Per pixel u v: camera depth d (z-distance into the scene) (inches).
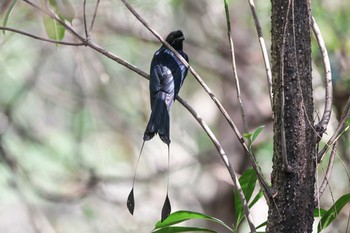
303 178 199.0
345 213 470.9
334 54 485.4
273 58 202.8
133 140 631.8
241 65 600.4
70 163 604.1
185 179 667.4
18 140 605.3
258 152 561.0
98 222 615.2
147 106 577.3
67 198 565.0
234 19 603.5
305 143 199.8
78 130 609.0
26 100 627.2
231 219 600.4
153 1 512.1
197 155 582.6
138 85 595.2
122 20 559.8
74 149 605.3
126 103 610.5
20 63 576.7
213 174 582.6
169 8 557.0
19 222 674.8
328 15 507.5
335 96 440.5
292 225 197.8
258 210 597.3
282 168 197.2
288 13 197.2
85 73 560.4
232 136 577.9
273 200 199.2
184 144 593.0
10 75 573.9
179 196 650.8
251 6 221.8
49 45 557.6
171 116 645.9
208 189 626.5
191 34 610.5
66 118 637.9
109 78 557.9
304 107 200.1
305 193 199.2
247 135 208.7
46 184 597.3
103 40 569.9
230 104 589.3
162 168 629.3
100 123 605.0
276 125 201.2
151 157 645.9
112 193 633.6
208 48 609.6
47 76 625.0
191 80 654.5
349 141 428.5
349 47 489.4
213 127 642.2
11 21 482.9
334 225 402.6
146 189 646.5
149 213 633.6
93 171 580.7
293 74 199.8
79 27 522.0
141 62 588.4
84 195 572.1
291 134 199.5
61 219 644.7
